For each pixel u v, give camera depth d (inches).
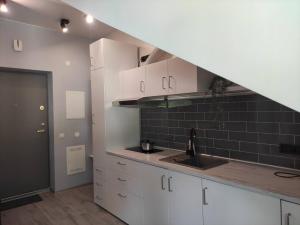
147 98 100.5
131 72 114.0
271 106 77.4
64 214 115.0
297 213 51.7
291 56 34.6
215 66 41.1
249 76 38.0
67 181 148.9
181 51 44.6
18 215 114.9
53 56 141.1
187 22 43.8
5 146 133.5
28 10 113.3
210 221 69.4
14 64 126.7
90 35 151.2
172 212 81.0
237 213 62.9
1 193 132.0
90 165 159.0
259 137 81.0
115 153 107.9
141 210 94.2
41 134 146.7
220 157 93.2
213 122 95.3
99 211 117.6
